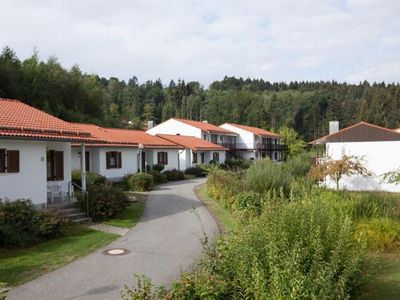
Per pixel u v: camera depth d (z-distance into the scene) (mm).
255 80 153875
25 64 43250
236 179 20406
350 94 105438
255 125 90812
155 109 109250
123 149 30328
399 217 13305
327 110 97688
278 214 7664
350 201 13742
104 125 49125
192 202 20484
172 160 38844
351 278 7008
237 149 60000
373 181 30156
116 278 8883
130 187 25875
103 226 14531
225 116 95625
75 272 9273
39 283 8531
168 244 12016
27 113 17719
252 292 5930
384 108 89062
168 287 8320
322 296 5391
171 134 49531
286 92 108062
